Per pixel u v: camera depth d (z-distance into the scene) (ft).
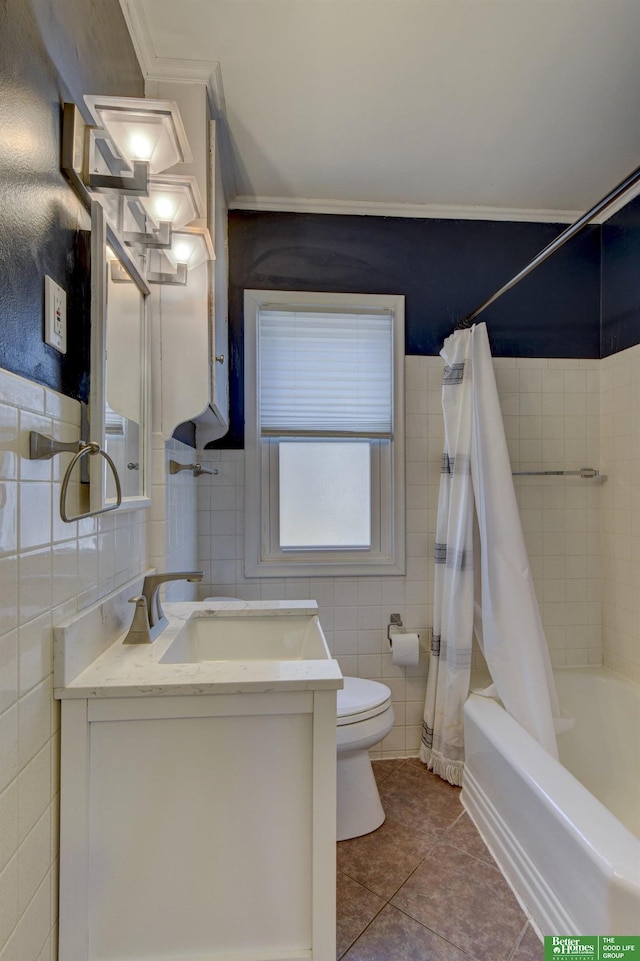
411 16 4.03
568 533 6.97
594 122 5.25
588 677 6.50
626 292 6.58
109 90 3.61
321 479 6.80
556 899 3.70
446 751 5.86
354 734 4.83
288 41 4.26
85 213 3.05
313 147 5.60
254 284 6.57
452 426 6.13
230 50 4.36
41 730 2.45
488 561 5.56
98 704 2.69
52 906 2.57
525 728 5.19
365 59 4.45
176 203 3.59
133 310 3.88
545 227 7.06
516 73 4.60
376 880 4.35
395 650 6.12
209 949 2.77
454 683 5.82
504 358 6.95
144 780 2.73
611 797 5.63
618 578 6.66
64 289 2.75
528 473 6.72
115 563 3.54
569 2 3.90
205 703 2.76
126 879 2.72
